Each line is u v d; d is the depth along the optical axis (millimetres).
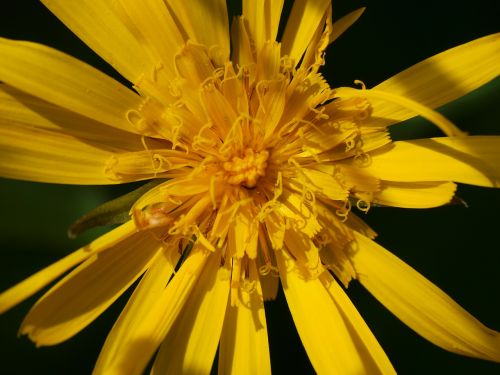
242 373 56
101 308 53
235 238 56
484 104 70
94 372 53
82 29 53
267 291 60
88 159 54
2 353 66
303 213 58
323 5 58
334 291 58
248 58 57
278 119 57
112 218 52
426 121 69
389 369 56
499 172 56
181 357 55
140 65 55
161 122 56
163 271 56
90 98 53
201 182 57
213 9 56
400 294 58
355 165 59
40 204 67
